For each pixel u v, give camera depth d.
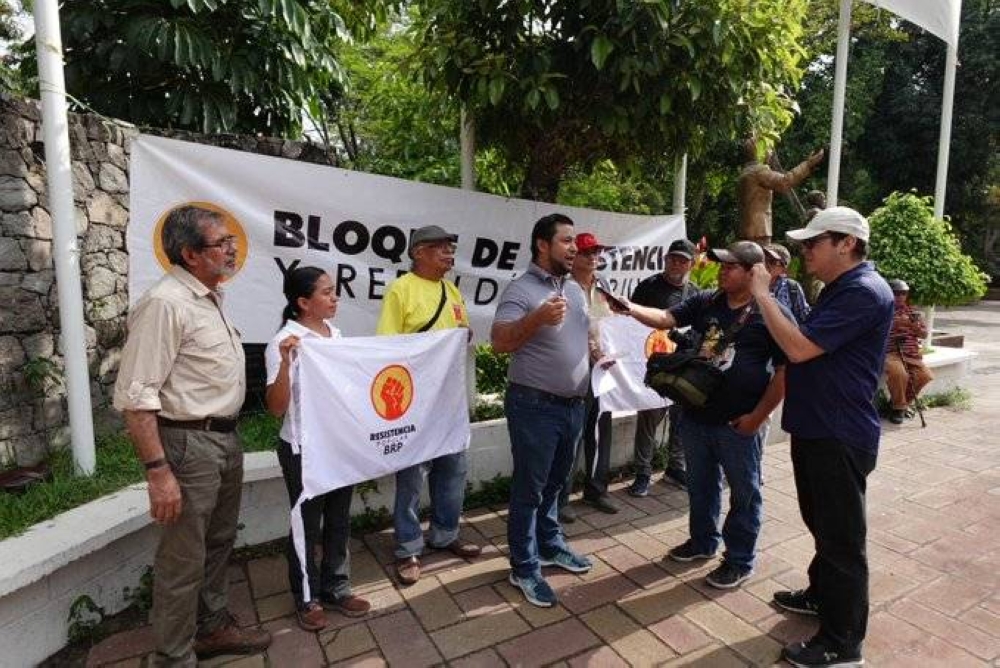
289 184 3.59
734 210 16.61
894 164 19.14
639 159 5.03
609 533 3.88
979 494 4.45
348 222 3.80
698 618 3.00
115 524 2.78
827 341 2.47
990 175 19.86
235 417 2.55
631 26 3.50
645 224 5.02
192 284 2.38
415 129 7.12
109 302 3.82
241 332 3.56
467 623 2.95
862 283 2.49
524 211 4.41
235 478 2.60
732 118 4.24
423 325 3.27
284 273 3.65
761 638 2.85
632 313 3.46
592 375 3.76
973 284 6.63
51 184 3.02
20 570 2.40
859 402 2.54
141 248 3.24
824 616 2.67
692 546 3.50
